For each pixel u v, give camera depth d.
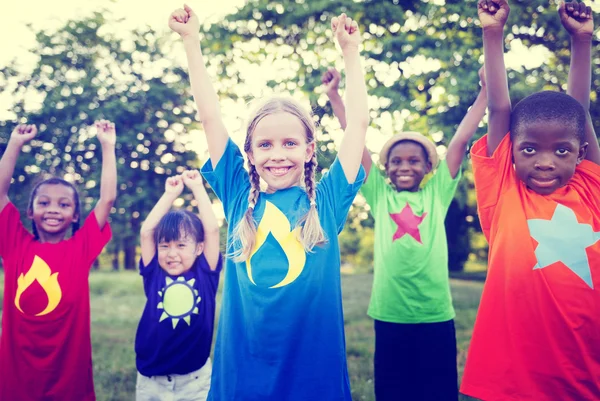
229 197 3.28
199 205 4.37
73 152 9.33
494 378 3.22
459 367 6.05
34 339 4.05
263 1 9.14
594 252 3.22
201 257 4.37
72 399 4.04
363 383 5.39
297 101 3.25
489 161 3.48
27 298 4.05
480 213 3.54
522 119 3.34
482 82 4.51
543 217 3.30
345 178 3.18
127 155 9.54
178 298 4.20
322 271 3.00
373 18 8.85
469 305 9.16
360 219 10.54
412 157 4.94
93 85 9.35
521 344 3.20
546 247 3.25
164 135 9.67
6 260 4.18
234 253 3.11
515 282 3.26
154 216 4.36
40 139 9.24
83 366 4.11
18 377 4.04
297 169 3.13
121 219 9.62
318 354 2.92
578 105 3.33
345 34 3.26
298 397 2.87
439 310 4.55
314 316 2.95
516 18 8.08
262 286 2.97
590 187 3.40
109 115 9.27
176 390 4.16
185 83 9.73
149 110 9.59
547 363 3.14
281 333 2.91
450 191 4.77
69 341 4.07
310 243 3.01
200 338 4.20
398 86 8.74
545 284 3.20
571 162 3.28
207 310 4.25
